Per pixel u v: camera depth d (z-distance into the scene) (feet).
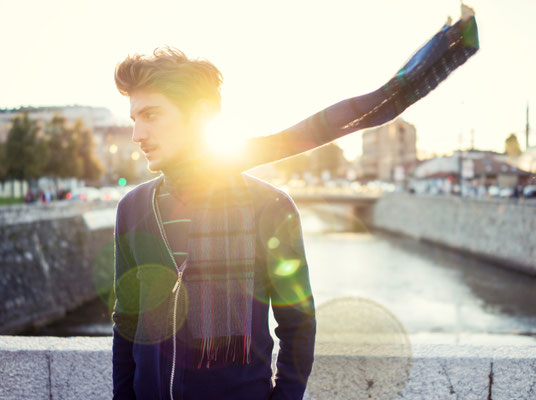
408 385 6.15
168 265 3.41
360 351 6.29
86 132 141.08
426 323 55.11
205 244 3.32
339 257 108.27
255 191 3.50
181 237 3.45
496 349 6.38
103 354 6.37
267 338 3.50
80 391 6.39
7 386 6.41
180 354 3.31
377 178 297.94
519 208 88.48
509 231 91.71
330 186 295.48
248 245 3.34
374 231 176.45
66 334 56.95
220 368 3.28
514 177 122.93
